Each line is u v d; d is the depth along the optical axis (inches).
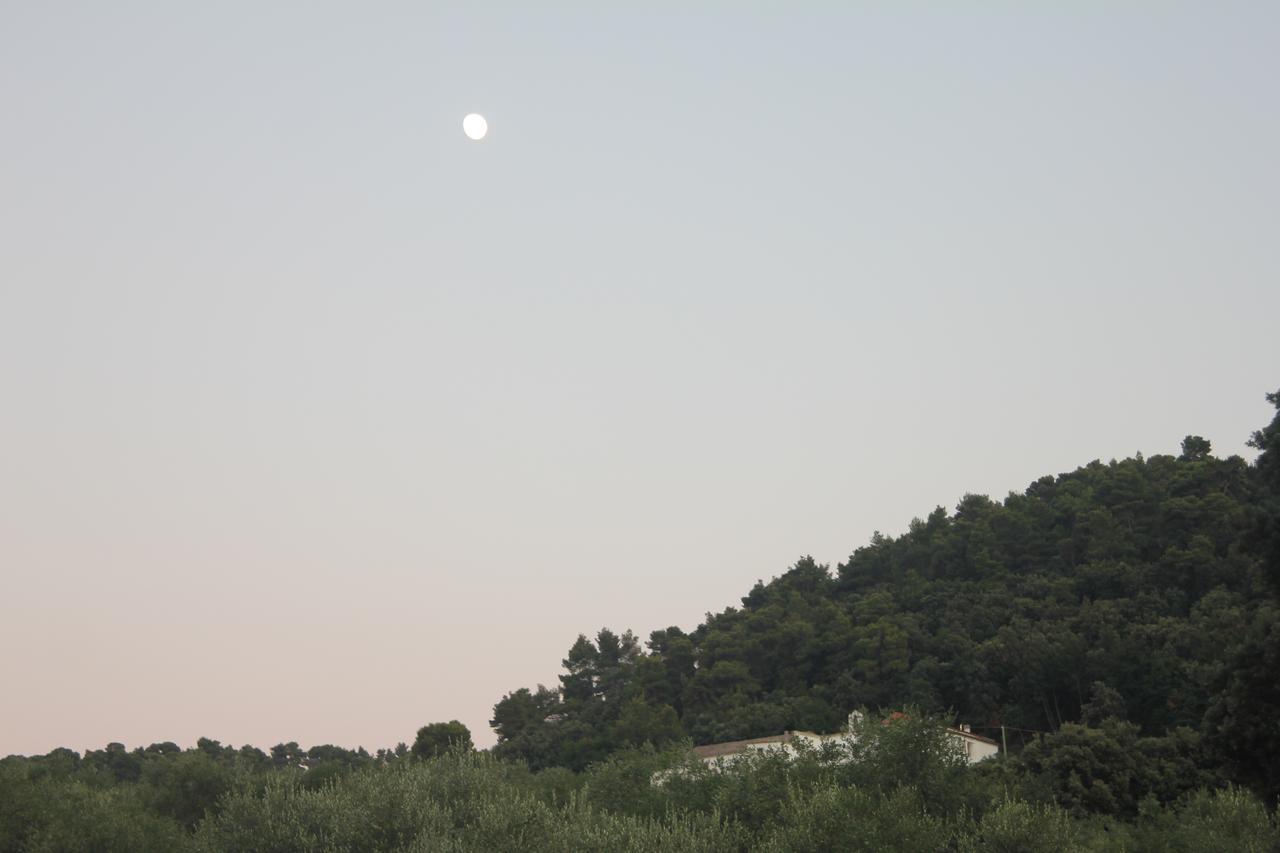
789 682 4667.8
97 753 3855.8
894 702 4148.6
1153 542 4574.3
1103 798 2374.5
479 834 1371.8
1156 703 3380.9
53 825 1466.5
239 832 1473.9
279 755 5103.3
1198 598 4023.1
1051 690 3708.2
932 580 5241.1
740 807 1681.8
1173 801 2388.0
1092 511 4899.1
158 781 2081.7
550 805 1844.2
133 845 1494.8
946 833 1407.5
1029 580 4569.4
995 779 2172.7
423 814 1434.5
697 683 4798.2
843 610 5024.6
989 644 3927.2
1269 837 1469.0
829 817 1371.8
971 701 3836.1
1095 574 4325.8
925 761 1656.0
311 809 1489.9
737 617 5625.0
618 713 4884.4
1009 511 5329.7
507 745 4648.1
